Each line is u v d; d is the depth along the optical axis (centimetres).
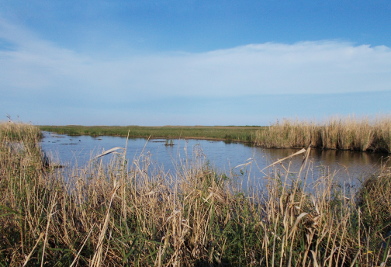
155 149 1773
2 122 1549
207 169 738
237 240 386
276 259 324
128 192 492
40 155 1058
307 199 462
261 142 2112
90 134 3666
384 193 600
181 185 523
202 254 367
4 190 522
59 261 330
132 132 3600
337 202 516
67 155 1389
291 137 1939
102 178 603
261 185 729
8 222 394
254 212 452
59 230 419
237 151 1725
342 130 1825
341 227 394
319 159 1359
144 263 333
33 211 445
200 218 418
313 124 1967
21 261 324
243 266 344
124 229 383
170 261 316
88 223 441
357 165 1161
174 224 347
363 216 499
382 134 1606
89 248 365
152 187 501
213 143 2348
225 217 472
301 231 363
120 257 351
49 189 550
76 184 578
